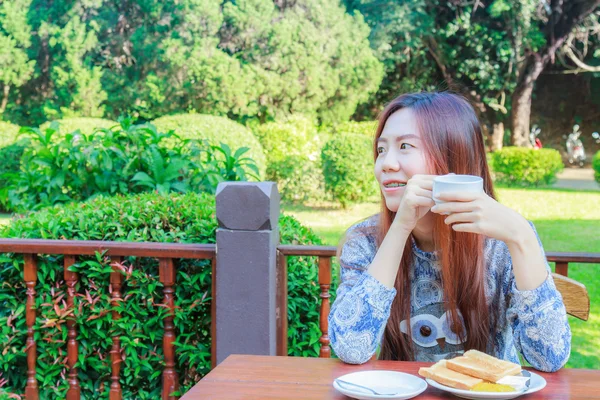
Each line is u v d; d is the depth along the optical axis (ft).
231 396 3.98
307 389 4.11
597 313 17.31
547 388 4.11
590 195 40.09
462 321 5.16
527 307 4.53
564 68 62.44
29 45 49.03
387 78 55.83
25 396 8.80
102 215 9.25
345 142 34.94
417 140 4.96
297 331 9.23
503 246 5.23
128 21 49.34
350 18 49.44
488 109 59.41
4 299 8.92
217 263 8.19
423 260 5.25
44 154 13.65
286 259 8.48
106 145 13.41
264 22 47.01
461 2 51.13
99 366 8.83
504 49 51.65
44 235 8.90
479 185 4.25
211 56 46.73
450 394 3.95
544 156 44.06
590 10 51.57
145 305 8.82
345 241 5.56
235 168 14.76
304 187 37.70
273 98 47.57
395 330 5.28
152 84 47.21
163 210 9.34
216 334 8.27
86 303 8.70
